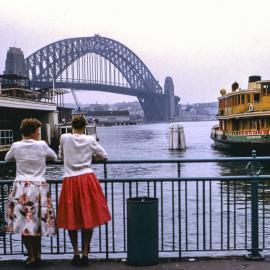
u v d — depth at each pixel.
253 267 6.06
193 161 6.48
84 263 6.14
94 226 5.86
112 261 6.36
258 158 6.47
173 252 7.04
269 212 17.78
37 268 6.08
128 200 6.17
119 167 42.19
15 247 13.61
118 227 16.23
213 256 6.50
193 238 14.91
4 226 6.04
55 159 6.07
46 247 13.61
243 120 46.19
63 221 5.93
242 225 16.23
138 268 6.03
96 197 5.91
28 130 6.01
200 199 21.47
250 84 48.12
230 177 6.53
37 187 5.83
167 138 116.50
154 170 39.34
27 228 5.74
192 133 160.88
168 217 17.86
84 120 6.18
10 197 5.89
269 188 23.28
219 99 56.03
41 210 5.83
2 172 23.52
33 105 65.88
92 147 5.99
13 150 5.91
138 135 142.38
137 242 6.09
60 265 6.19
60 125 79.12
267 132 41.59
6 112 72.38
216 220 17.17
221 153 53.94
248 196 21.80
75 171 5.93
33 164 5.90
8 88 77.88
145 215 6.06
